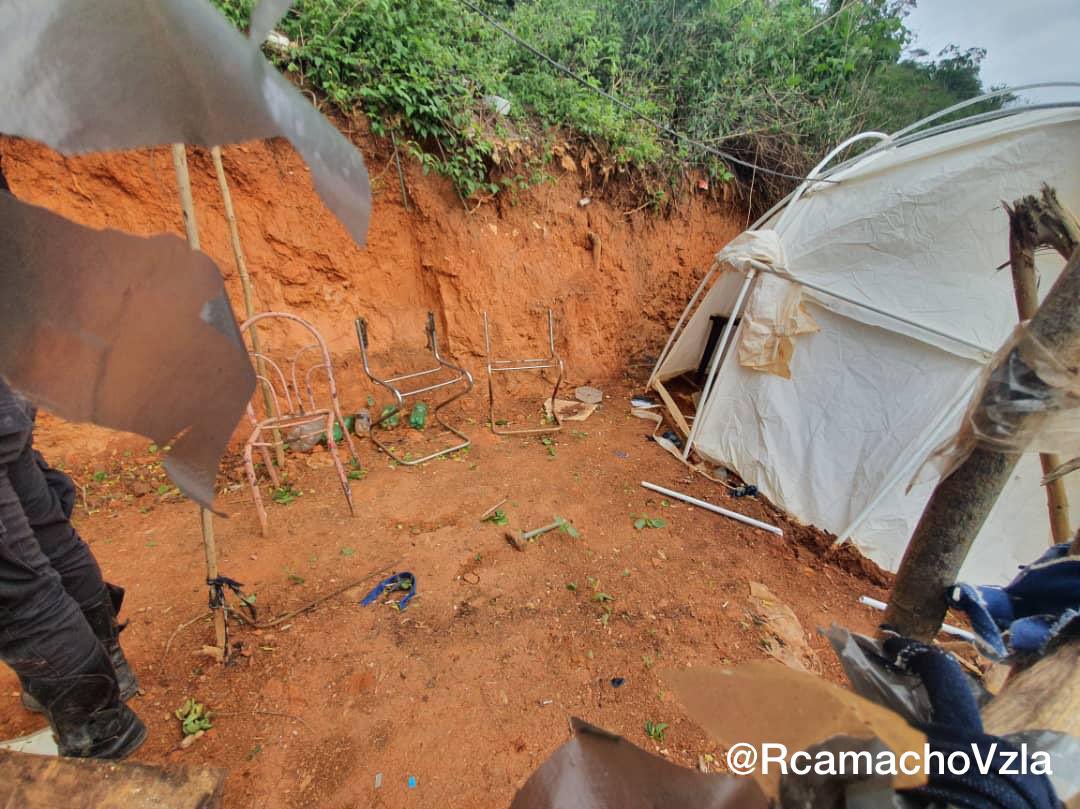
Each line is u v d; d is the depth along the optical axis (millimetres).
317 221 4238
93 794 854
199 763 1842
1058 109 3062
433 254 4809
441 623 2557
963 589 878
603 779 509
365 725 2039
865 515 3398
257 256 4027
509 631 2549
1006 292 3070
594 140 5465
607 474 4215
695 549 3375
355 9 3861
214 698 2074
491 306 5180
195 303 490
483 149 4535
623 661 2436
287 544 3010
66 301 468
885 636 932
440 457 4188
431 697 2178
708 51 6547
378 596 2680
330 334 4445
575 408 5359
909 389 3355
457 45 4707
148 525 3070
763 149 6672
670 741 2084
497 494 3732
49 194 3295
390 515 3371
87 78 365
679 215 6461
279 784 1808
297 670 2229
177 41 391
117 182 3475
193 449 521
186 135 398
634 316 6371
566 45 5633
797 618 2867
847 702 449
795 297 3842
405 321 4863
